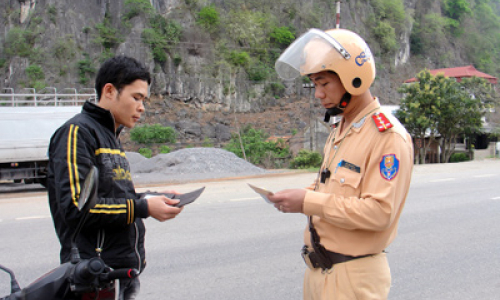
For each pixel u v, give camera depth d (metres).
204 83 52.31
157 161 19.83
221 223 8.05
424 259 5.96
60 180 2.12
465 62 79.88
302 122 52.56
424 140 30.34
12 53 49.03
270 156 32.38
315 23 63.84
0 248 6.59
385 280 2.43
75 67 48.41
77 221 2.08
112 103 2.41
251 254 6.14
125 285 2.40
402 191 2.27
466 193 11.64
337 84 2.37
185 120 49.19
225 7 59.53
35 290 2.03
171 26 52.62
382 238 2.36
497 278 5.29
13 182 19.11
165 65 51.22
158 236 7.13
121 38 50.75
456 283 5.13
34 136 15.40
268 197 2.34
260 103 55.19
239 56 54.69
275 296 4.72
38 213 9.70
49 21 50.12
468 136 33.19
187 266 5.64
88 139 2.22
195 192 2.49
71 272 2.00
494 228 7.67
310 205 2.23
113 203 2.19
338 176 2.37
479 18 87.25
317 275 2.50
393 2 73.06
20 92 46.34
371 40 67.94
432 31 77.62
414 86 30.14
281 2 63.75
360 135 2.35
